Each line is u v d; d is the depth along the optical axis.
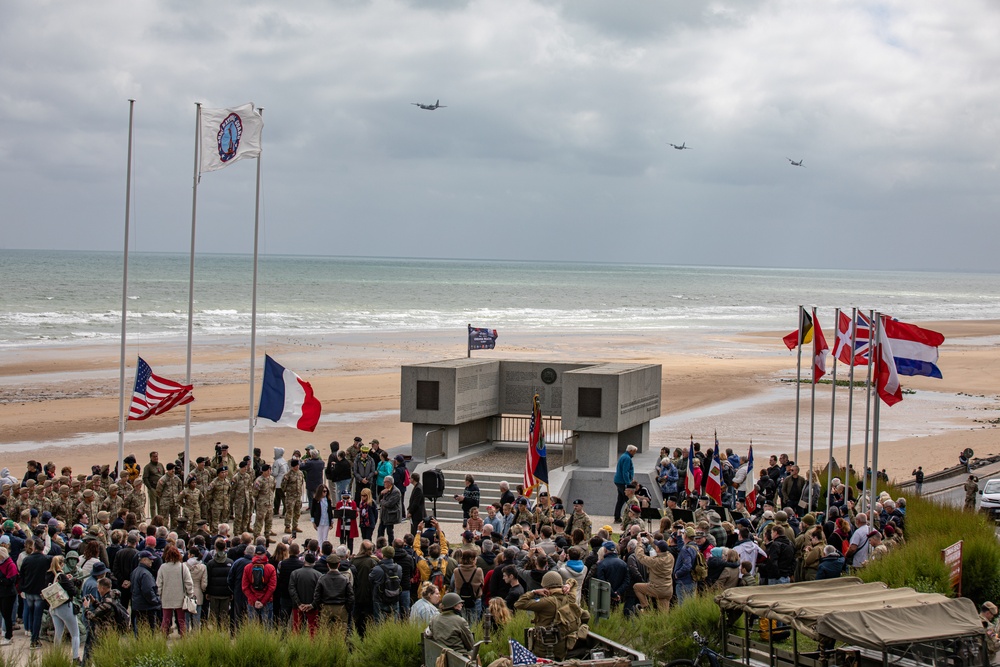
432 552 18.14
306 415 28.42
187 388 28.02
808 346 96.19
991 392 68.19
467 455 33.53
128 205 28.58
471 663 12.78
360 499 25.20
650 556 18.11
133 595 16.55
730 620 15.43
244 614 16.94
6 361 66.81
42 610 17.36
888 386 23.31
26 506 21.05
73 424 45.94
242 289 171.25
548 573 14.52
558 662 13.12
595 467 32.53
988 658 13.04
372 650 15.12
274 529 27.03
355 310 131.62
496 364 35.88
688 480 29.25
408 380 33.12
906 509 25.92
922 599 13.97
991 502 34.84
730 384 67.06
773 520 22.59
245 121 29.98
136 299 135.62
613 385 32.25
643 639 15.80
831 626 12.98
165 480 24.84
